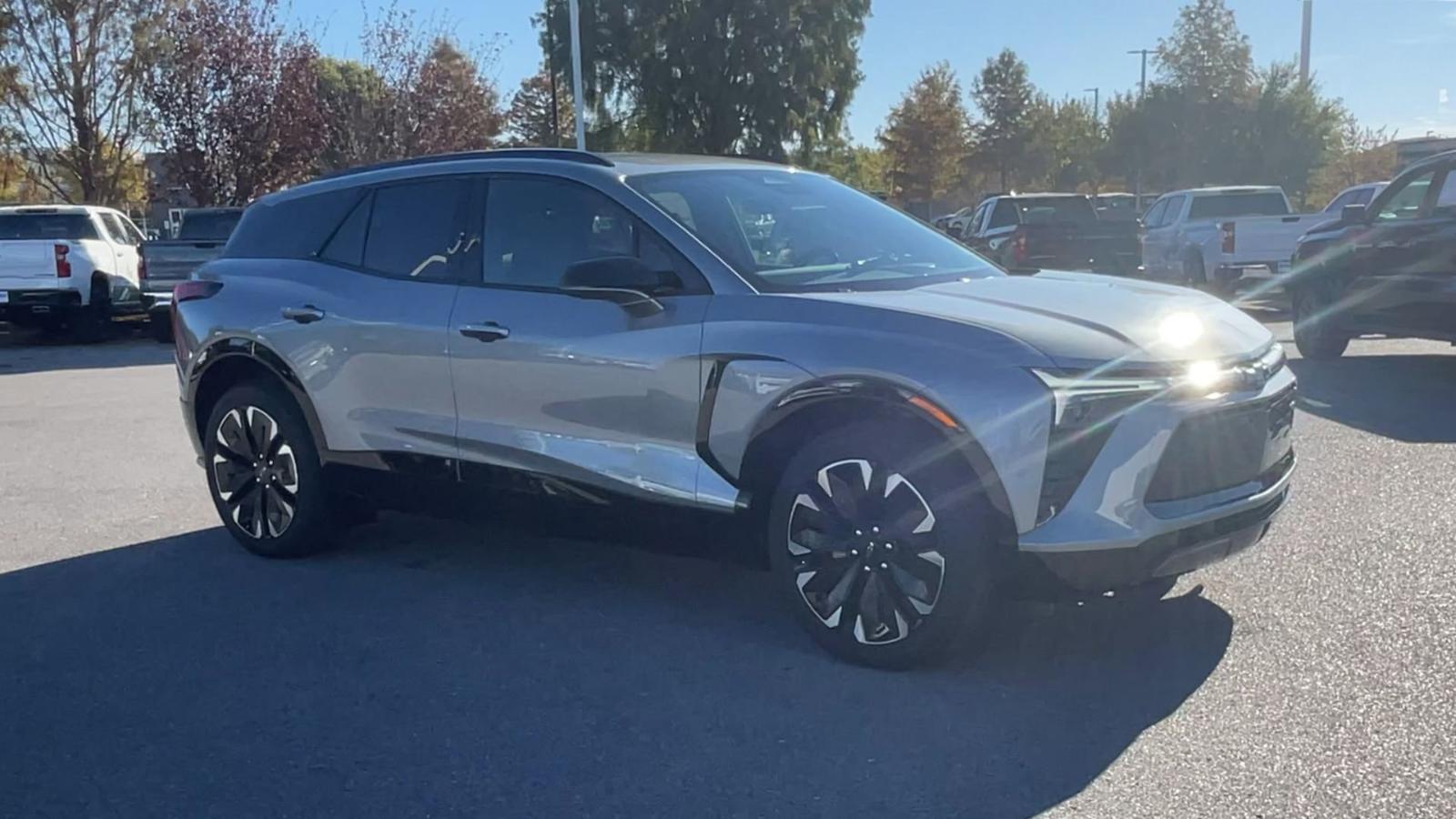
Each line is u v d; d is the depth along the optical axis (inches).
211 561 267.0
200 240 762.2
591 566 254.2
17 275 738.2
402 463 241.3
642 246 214.1
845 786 158.9
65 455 388.2
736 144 1814.7
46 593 247.1
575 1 1109.7
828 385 187.8
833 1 1814.7
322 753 173.6
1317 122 1598.2
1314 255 485.4
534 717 182.4
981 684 186.7
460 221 238.5
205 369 268.4
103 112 1146.7
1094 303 198.2
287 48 1219.9
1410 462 311.3
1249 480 191.5
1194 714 174.1
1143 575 178.7
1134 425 175.9
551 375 218.1
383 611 230.7
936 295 200.4
